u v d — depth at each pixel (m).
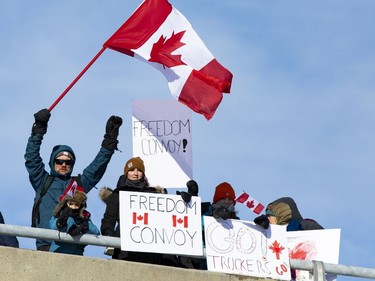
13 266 22.92
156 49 27.58
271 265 24.59
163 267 23.75
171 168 27.02
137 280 23.52
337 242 25.53
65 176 25.11
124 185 24.91
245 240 24.59
